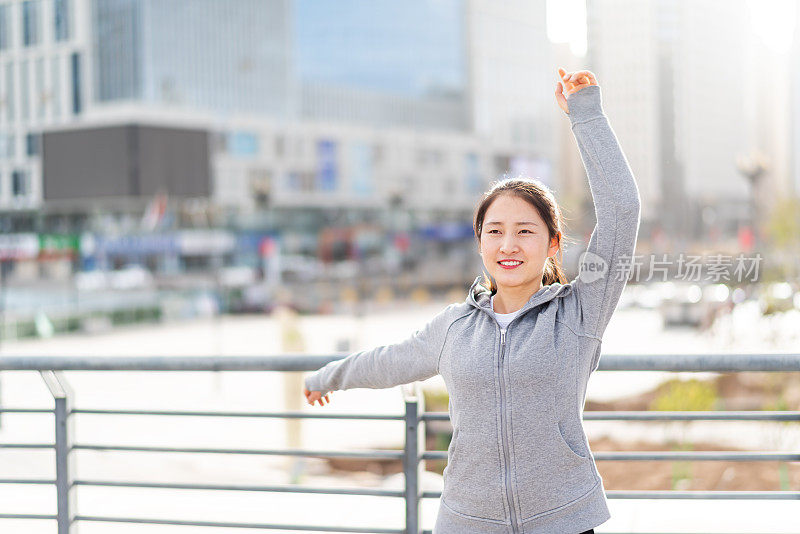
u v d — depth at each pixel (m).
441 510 2.27
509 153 107.56
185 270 67.25
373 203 89.06
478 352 2.16
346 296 49.47
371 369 2.42
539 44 118.81
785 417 2.88
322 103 109.75
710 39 83.19
